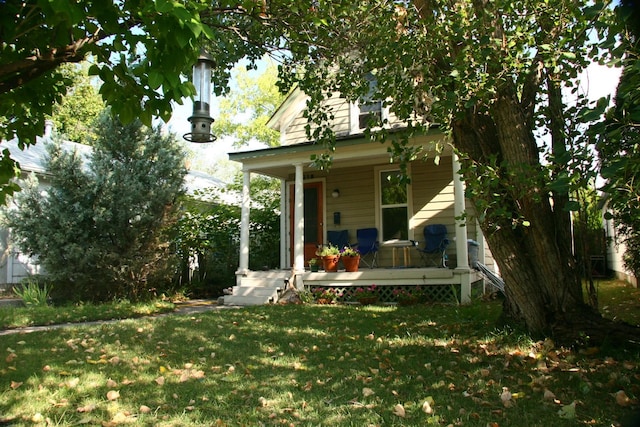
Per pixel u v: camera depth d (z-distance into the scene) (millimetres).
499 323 5840
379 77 5230
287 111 13547
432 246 10953
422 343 5395
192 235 12781
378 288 10391
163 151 10414
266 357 4891
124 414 3193
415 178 11875
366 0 5086
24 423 3061
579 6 4406
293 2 4512
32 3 2252
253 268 13891
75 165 9648
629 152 3092
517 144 4953
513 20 4852
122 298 10156
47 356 4949
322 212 12875
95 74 2596
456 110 4836
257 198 15930
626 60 2816
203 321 7270
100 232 9789
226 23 5906
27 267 11602
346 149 10641
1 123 3439
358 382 3951
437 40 4727
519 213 4734
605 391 3545
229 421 3092
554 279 5164
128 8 2262
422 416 3133
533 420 3025
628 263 10617
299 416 3160
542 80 5410
